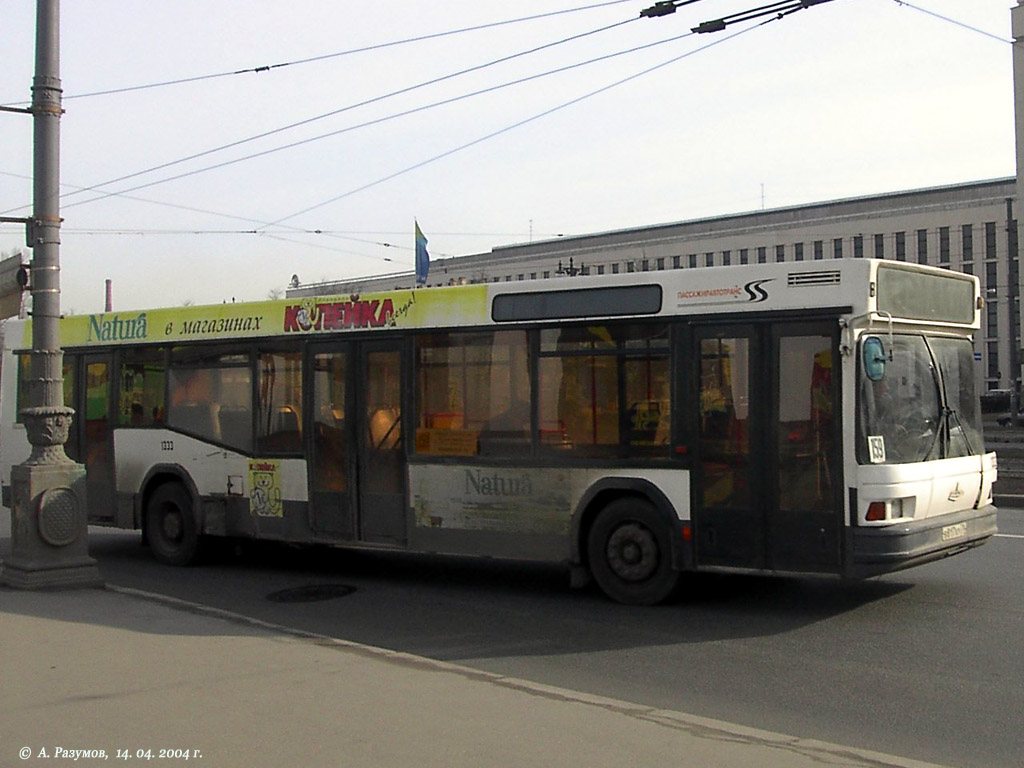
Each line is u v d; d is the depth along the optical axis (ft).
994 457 31.99
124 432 42.57
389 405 35.32
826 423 27.61
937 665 23.76
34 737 17.94
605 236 243.81
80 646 24.84
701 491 29.40
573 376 31.65
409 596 33.83
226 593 35.37
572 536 31.58
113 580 38.42
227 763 16.57
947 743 18.66
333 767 16.34
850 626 27.66
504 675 23.91
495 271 251.80
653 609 30.45
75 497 33.50
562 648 26.40
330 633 28.78
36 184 33.71
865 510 26.99
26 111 33.53
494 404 33.12
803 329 28.12
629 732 17.94
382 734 17.92
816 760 16.48
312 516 37.09
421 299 34.71
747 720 20.26
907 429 28.27
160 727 18.45
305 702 19.93
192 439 40.47
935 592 31.17
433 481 34.24
